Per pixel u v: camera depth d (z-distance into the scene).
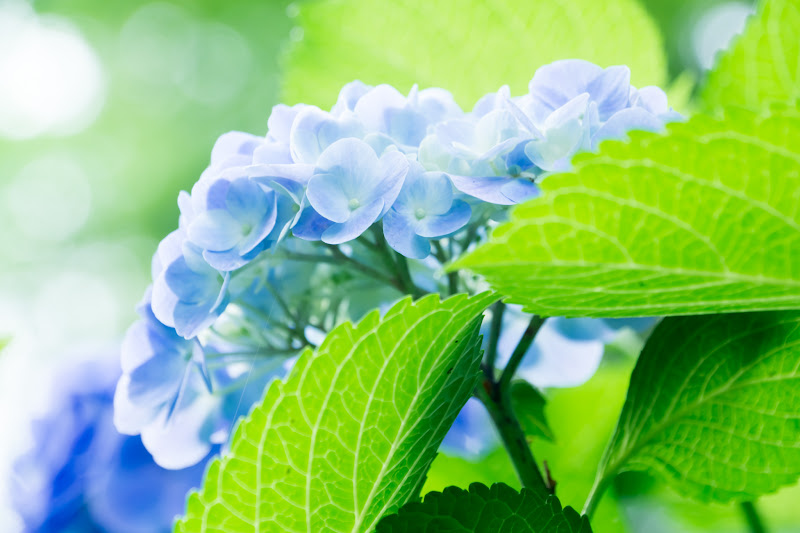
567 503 0.81
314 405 0.62
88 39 4.02
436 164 0.65
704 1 3.11
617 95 0.66
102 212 3.87
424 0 0.82
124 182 3.88
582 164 0.58
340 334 0.62
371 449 0.64
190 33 3.95
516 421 0.69
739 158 0.58
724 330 0.68
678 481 0.69
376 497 0.65
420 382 0.63
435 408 0.64
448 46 0.83
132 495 0.75
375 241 0.69
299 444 0.63
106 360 0.78
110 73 3.97
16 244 3.95
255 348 0.71
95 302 3.84
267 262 0.68
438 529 0.63
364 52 0.84
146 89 3.95
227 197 0.66
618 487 0.83
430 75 0.84
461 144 0.65
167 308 0.67
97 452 0.75
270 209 0.66
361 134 0.66
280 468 0.63
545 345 0.75
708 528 0.82
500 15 0.82
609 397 0.84
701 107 0.78
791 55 0.76
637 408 0.69
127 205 3.85
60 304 3.87
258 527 0.64
